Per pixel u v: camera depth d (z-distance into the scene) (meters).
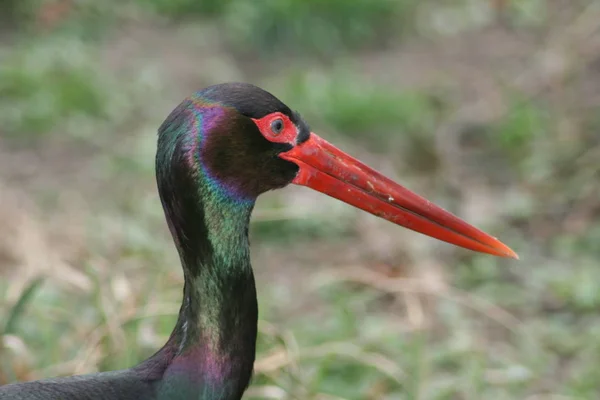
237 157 5.11
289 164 5.45
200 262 5.12
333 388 8.20
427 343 9.14
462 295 9.76
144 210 11.39
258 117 5.15
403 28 15.90
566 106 13.69
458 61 15.30
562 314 9.83
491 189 12.03
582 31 15.56
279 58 15.16
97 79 13.91
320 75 14.30
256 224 11.16
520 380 8.58
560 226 11.27
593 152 12.29
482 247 5.77
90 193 11.90
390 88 13.98
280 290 10.23
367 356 8.05
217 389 5.17
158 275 8.63
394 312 9.73
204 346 5.16
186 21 16.17
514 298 10.00
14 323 7.57
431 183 12.15
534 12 16.47
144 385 5.13
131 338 7.67
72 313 8.88
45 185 12.05
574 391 8.58
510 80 14.59
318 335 8.89
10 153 12.78
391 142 13.10
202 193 5.06
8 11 15.81
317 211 10.87
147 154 12.38
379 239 10.82
